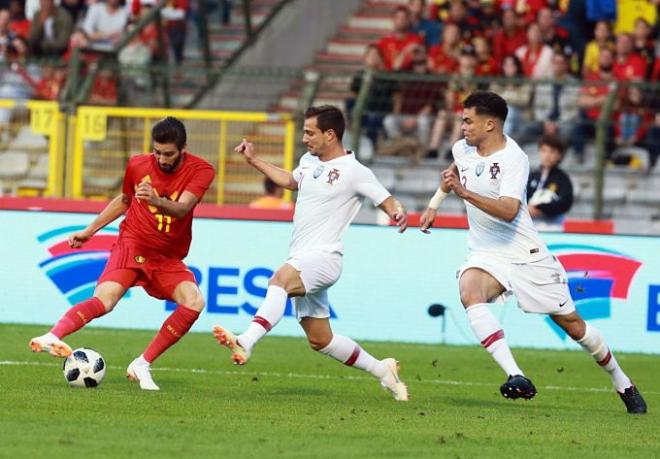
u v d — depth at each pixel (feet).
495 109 75.10
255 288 123.75
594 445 63.16
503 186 74.38
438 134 157.48
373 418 70.03
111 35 177.99
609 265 121.19
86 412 67.36
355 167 76.95
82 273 125.39
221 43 182.80
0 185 152.66
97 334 119.24
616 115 156.56
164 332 79.51
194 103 169.27
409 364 105.60
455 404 79.36
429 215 79.10
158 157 76.79
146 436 60.29
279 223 123.44
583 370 106.22
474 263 76.02
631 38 163.84
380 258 123.85
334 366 102.17
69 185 149.28
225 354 107.45
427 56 165.48
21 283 126.11
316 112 77.00
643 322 121.19
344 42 190.08
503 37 165.78
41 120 149.48
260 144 151.53
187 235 79.87
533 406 80.43
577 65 164.35
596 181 151.33
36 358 96.84
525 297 75.82
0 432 59.67
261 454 56.54
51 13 175.63
